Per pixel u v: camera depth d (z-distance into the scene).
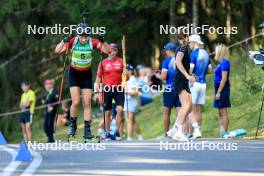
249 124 55.34
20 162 30.89
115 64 52.53
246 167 27.88
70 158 32.56
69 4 84.81
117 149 37.56
